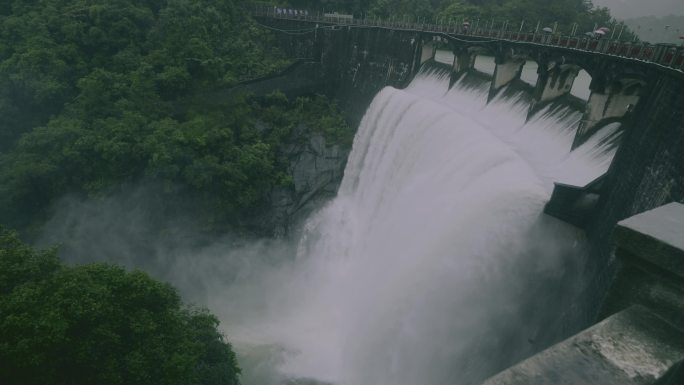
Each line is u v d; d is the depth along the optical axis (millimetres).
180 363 24578
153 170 57344
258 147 67562
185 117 68062
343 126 76188
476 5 124188
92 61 70562
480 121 51688
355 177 69875
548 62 44094
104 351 23109
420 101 57125
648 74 31984
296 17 93562
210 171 60531
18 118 63938
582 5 124188
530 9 106750
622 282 7637
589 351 6309
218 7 86062
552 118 43469
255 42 89812
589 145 37719
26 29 70938
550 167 39062
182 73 67938
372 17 109062
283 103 78062
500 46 50781
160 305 27750
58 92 64500
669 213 7559
